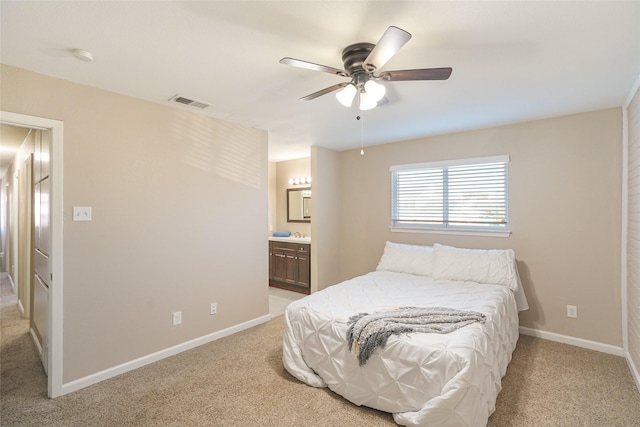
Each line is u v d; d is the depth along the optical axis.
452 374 1.75
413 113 3.05
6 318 3.88
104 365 2.46
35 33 1.68
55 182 2.22
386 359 1.99
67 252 2.28
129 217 2.61
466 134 3.71
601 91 2.50
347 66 1.88
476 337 1.95
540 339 3.23
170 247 2.88
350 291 2.97
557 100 2.70
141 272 2.68
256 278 3.68
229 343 3.15
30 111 2.12
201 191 3.12
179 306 2.95
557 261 3.17
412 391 1.88
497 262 3.18
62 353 2.25
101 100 2.45
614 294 2.88
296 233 5.80
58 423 1.96
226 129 3.34
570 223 3.10
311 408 2.11
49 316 2.26
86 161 2.37
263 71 2.15
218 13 1.52
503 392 2.29
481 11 1.50
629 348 2.68
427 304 2.59
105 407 2.12
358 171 4.69
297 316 2.55
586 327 3.02
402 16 1.54
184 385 2.38
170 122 2.87
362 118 3.22
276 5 1.46
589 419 1.99
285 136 4.01
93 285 2.40
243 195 3.53
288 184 5.93
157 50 1.87
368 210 4.59
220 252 3.29
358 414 2.04
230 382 2.42
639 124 2.31
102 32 1.67
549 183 3.21
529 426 1.92
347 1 1.43
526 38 1.74
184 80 2.30
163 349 2.83
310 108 2.92
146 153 2.71
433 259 3.57
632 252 2.59
